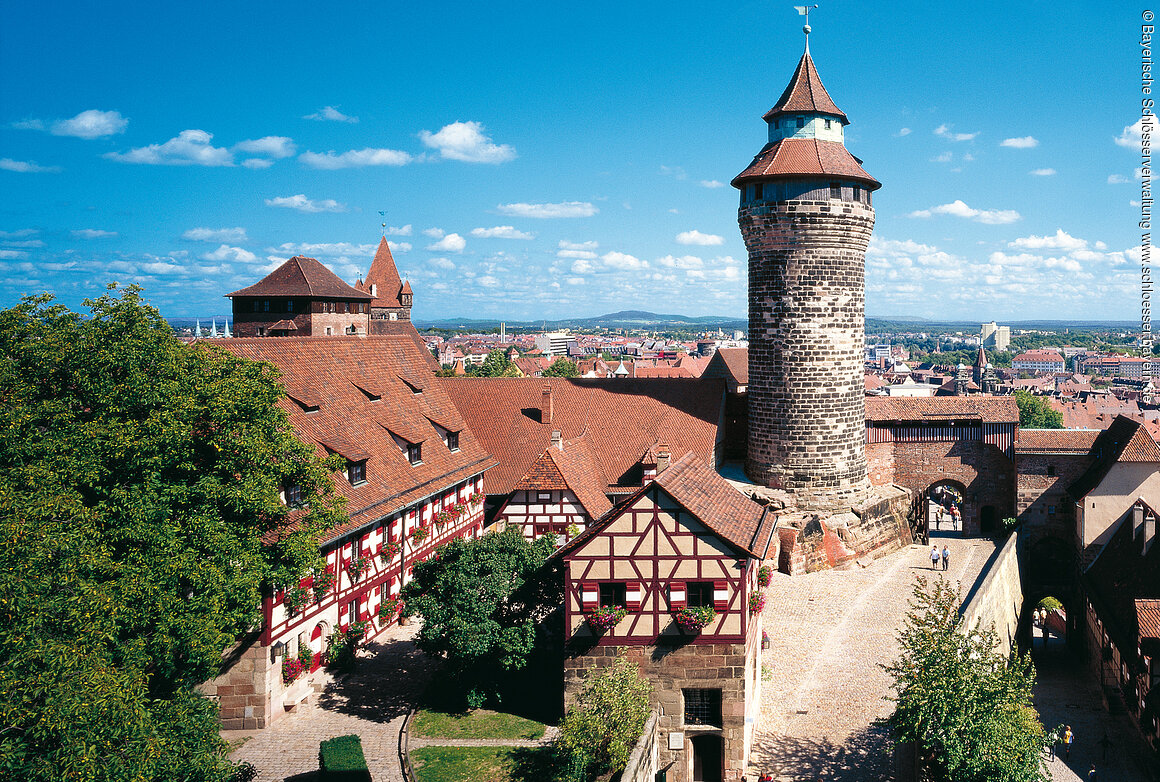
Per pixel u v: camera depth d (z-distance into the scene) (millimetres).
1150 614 33562
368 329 83438
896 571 46188
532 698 29812
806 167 46281
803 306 47000
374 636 34906
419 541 38344
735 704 25422
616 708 23781
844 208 46188
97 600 17453
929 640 25250
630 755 22875
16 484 19188
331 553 31266
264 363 27109
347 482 33281
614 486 47156
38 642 16094
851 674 32750
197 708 20812
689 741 25797
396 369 43719
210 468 23953
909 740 24328
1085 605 43094
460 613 27938
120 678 17359
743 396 53875
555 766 24500
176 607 20531
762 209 46781
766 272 47969
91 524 19266
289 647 28984
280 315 75500
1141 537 39875
